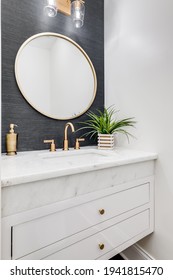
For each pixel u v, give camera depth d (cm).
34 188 74
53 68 140
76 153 137
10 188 69
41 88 134
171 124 118
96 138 165
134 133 141
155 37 125
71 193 85
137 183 116
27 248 73
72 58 149
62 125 145
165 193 122
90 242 93
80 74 153
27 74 128
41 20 134
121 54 150
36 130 133
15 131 124
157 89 125
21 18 125
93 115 154
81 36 154
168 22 117
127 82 146
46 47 136
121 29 150
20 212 71
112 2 158
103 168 96
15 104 124
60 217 82
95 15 162
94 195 94
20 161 100
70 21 147
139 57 136
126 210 110
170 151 119
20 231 71
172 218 119
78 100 152
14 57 123
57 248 81
